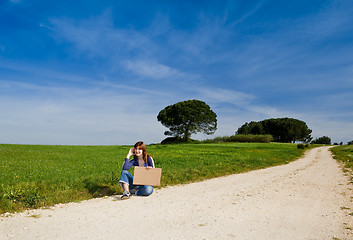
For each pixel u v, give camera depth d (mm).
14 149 23250
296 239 4031
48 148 27219
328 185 9656
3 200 5684
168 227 4441
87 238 3844
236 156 22578
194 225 4586
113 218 4902
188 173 11406
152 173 6852
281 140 91312
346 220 5148
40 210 5398
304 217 5312
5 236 3809
